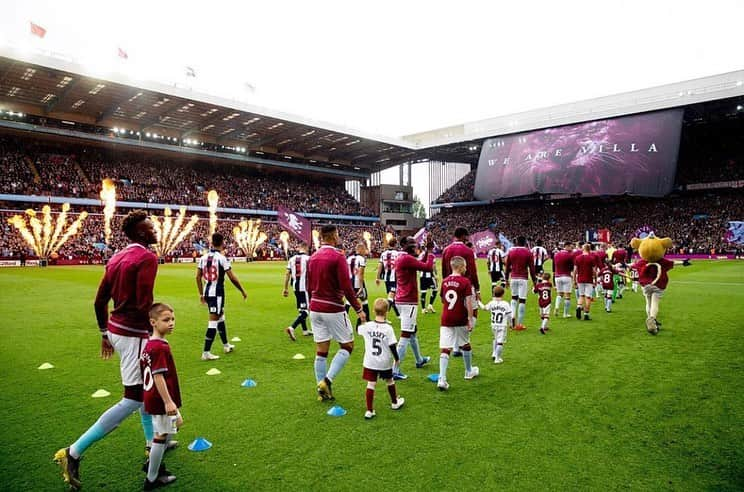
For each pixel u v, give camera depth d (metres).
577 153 48.16
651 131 44.50
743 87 39.31
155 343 3.54
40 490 3.48
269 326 10.71
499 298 7.38
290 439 4.34
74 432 4.54
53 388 5.96
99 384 6.14
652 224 50.66
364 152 65.38
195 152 54.25
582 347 8.18
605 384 6.00
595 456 3.96
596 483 3.51
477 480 3.56
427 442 4.26
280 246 55.00
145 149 52.34
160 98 41.53
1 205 41.28
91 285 20.20
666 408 5.09
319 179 74.38
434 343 8.86
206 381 6.28
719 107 43.78
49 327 10.34
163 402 3.48
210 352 7.79
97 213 45.62
